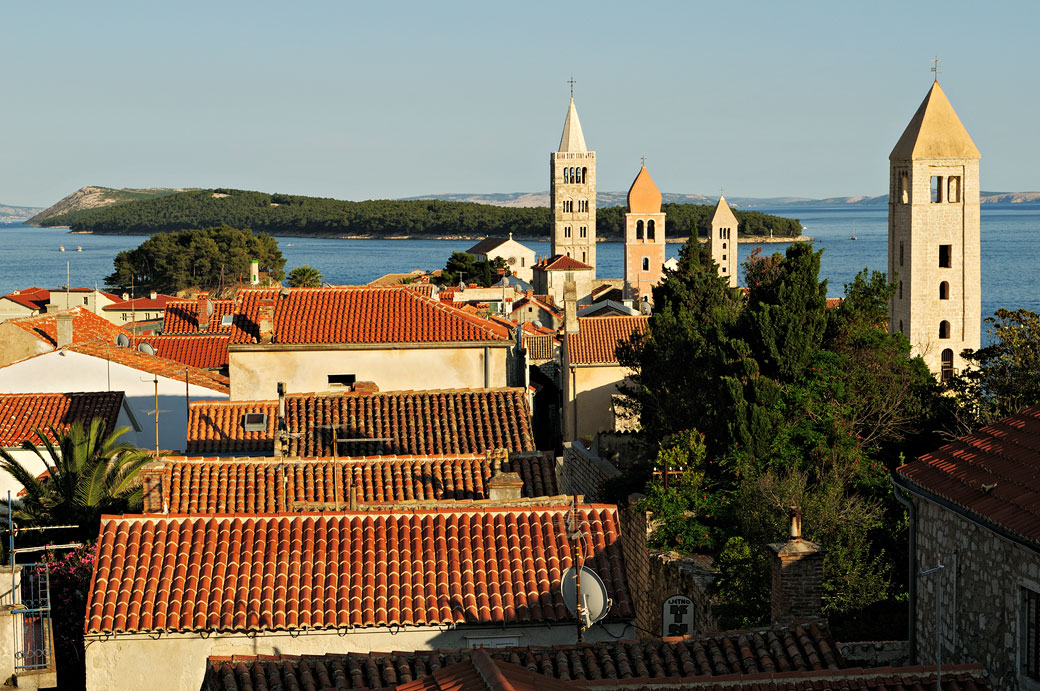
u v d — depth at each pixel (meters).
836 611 37.56
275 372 70.44
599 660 27.59
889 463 56.06
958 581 26.94
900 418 56.50
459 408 57.62
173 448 71.94
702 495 45.91
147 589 33.78
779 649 27.33
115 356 74.50
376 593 34.22
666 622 40.94
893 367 58.94
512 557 35.78
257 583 34.22
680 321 64.31
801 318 54.94
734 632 28.19
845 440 50.53
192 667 32.97
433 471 47.47
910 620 29.50
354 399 58.78
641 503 44.66
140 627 32.62
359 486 46.53
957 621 27.00
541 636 33.94
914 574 29.41
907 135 129.12
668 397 59.06
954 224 127.81
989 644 25.52
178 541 35.59
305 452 54.75
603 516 37.62
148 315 176.75
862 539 39.84
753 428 49.62
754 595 36.94
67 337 88.44
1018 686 24.25
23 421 62.50
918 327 128.75
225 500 45.72
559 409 101.75
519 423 56.22
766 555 37.97
